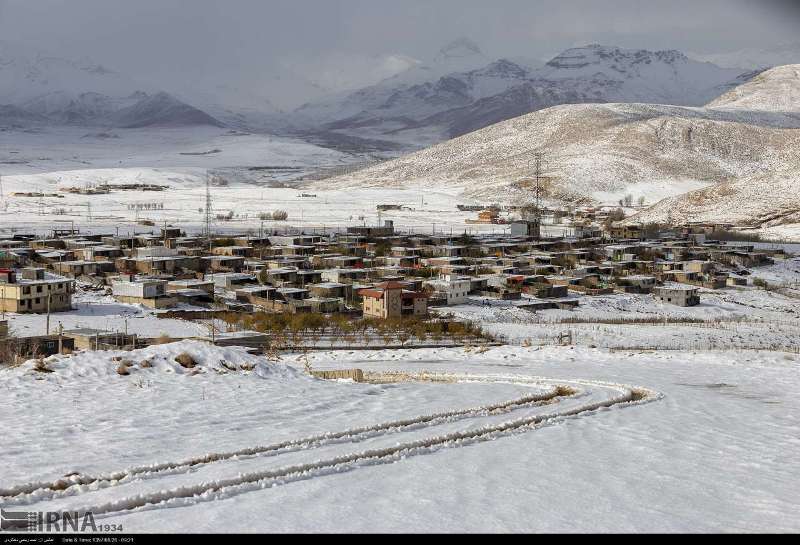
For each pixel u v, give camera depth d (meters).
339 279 120.62
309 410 33.16
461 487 22.44
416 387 41.88
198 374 39.72
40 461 23.80
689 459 26.86
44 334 71.69
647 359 61.91
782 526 19.84
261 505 20.38
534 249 171.75
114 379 37.44
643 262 154.38
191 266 128.88
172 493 20.98
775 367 57.00
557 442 28.83
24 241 152.62
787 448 28.86
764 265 166.62
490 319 99.31
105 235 171.00
